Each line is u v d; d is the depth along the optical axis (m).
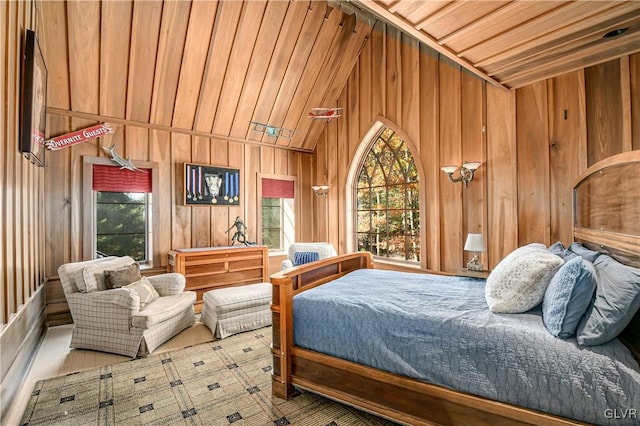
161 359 2.73
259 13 3.88
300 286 2.39
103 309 2.87
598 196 2.23
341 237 5.23
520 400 1.39
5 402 1.94
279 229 5.66
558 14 1.97
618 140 2.65
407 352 1.69
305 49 4.49
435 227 4.01
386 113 4.56
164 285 3.44
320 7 4.19
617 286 1.36
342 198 5.24
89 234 3.75
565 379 1.31
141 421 1.90
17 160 2.34
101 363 2.65
